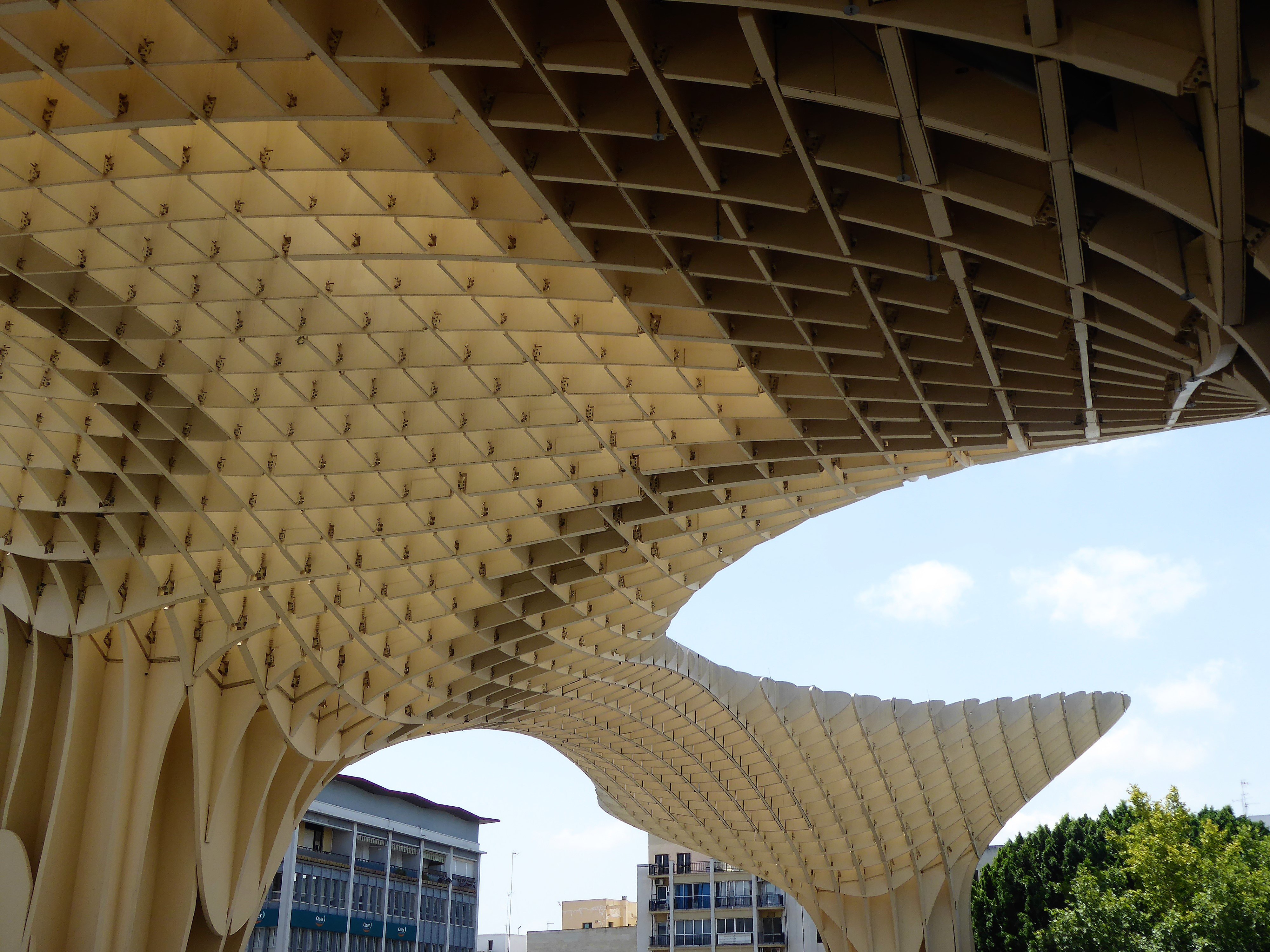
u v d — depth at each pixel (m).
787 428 27.36
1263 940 51.56
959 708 65.88
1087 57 11.99
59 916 34.75
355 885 97.00
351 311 24.53
